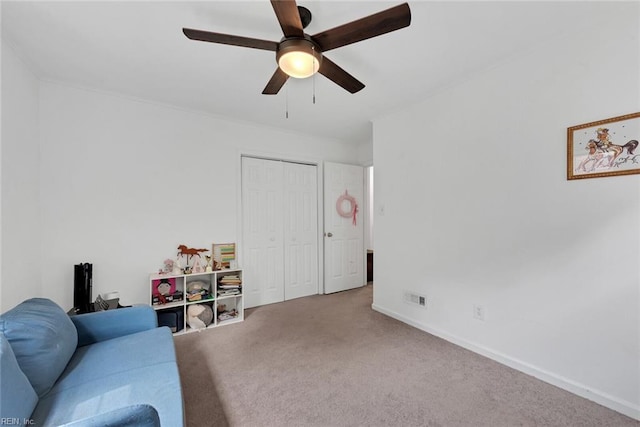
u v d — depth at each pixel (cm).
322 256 414
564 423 154
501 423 155
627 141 159
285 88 256
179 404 115
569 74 181
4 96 185
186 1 154
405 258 298
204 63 217
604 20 166
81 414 109
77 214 254
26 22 169
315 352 235
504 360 214
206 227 320
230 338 264
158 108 292
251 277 355
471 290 237
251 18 168
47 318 142
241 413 163
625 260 161
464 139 242
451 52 201
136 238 280
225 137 334
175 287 292
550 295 191
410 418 159
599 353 170
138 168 282
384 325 292
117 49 199
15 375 102
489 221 224
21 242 205
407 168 295
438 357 226
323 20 168
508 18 166
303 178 402
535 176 197
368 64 217
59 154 246
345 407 168
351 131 386
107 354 156
